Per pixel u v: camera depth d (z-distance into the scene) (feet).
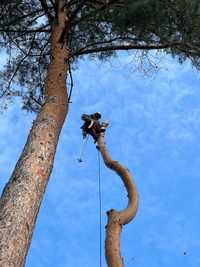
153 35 29.96
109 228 21.34
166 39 29.63
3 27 34.14
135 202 22.94
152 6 27.40
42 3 32.81
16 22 34.76
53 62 29.09
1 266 17.25
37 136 23.93
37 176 21.85
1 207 20.01
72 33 33.71
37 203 20.99
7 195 20.59
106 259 20.49
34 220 20.34
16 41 36.06
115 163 24.97
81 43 34.45
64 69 29.01
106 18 31.04
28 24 35.32
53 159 23.70
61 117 26.25
